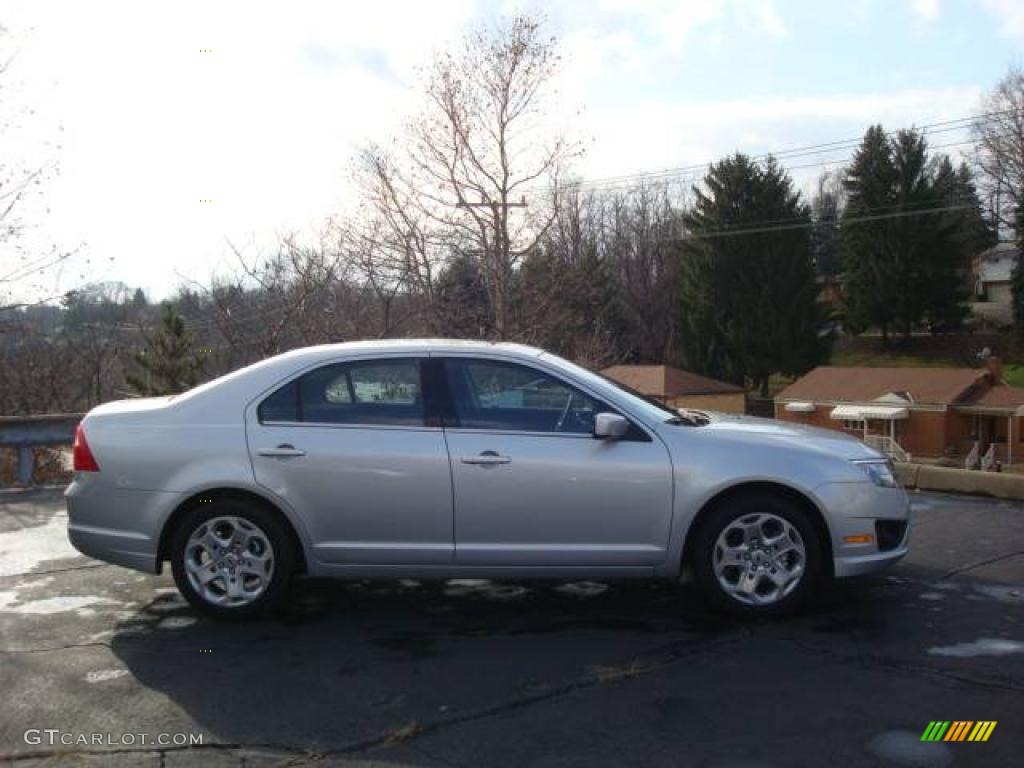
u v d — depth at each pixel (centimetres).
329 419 550
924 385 4247
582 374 563
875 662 468
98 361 2314
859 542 538
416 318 1920
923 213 5819
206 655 492
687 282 5584
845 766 362
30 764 374
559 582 623
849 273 6203
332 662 480
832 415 4356
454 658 483
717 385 4516
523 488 536
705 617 545
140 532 546
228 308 1744
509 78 2198
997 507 857
